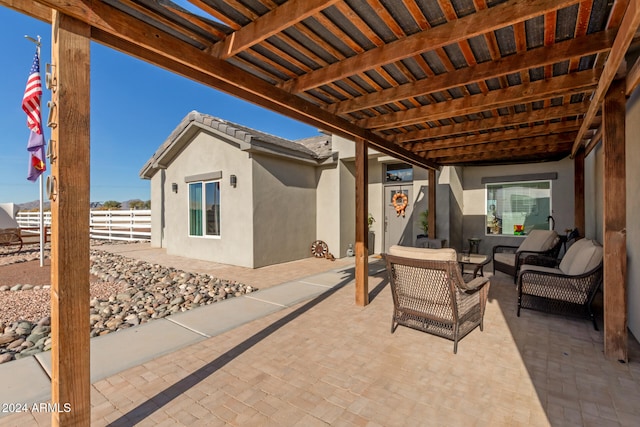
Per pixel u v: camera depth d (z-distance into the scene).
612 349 2.98
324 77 3.07
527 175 8.36
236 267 7.78
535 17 2.23
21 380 2.62
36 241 12.86
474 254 8.89
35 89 6.55
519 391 2.48
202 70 2.56
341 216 9.34
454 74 3.17
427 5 2.21
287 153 8.32
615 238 2.95
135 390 2.53
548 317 4.11
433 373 2.76
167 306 4.73
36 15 1.97
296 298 5.07
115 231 14.85
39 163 7.13
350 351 3.19
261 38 2.31
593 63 3.02
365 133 4.77
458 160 7.61
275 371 2.81
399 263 3.44
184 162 9.39
